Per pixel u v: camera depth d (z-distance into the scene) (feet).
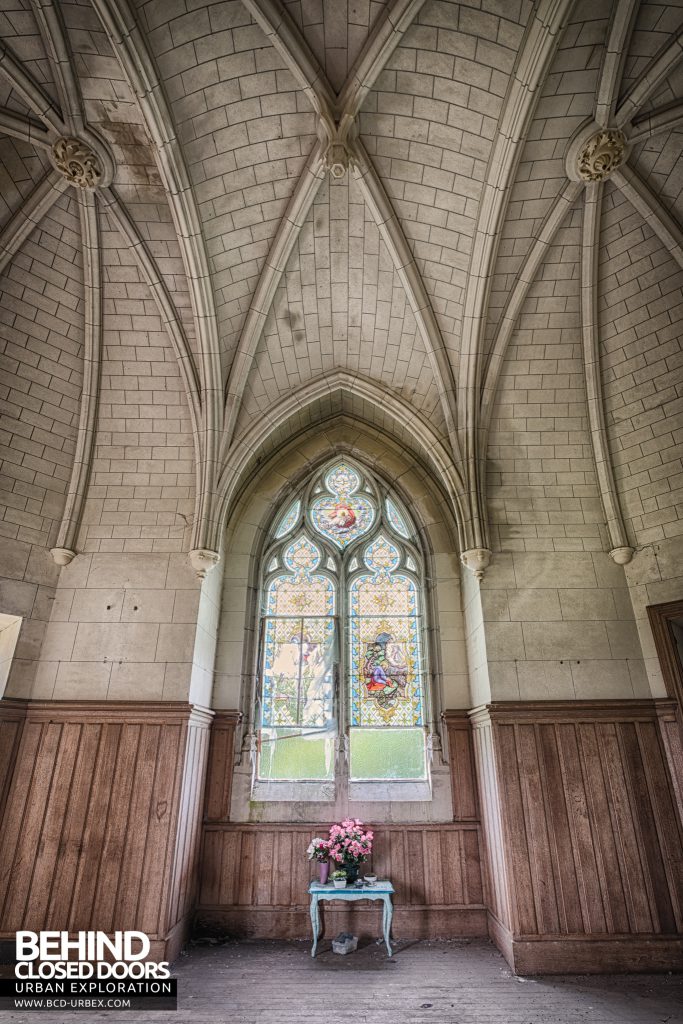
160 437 23.89
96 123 17.98
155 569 22.20
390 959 18.44
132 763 19.31
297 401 24.93
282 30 16.22
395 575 26.45
